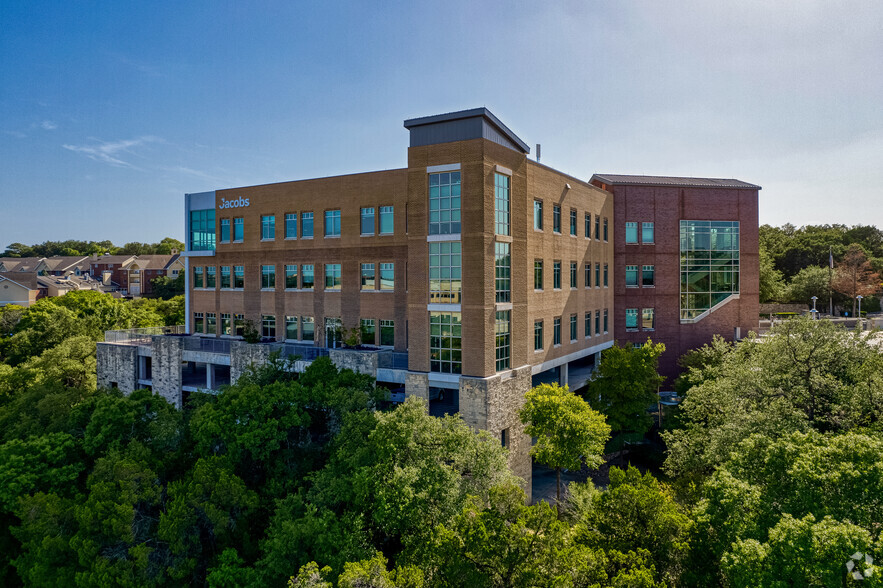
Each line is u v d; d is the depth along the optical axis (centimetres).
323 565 1702
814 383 2320
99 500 1994
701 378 3108
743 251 4659
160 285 10269
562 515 2345
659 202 4597
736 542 1270
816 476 1322
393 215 3572
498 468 2036
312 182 3900
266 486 2297
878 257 8419
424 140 2906
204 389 3938
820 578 1087
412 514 1695
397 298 3547
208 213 4519
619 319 4575
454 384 2797
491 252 2783
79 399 2897
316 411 2522
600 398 3453
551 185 3497
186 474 2297
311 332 3978
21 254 19112
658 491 1617
